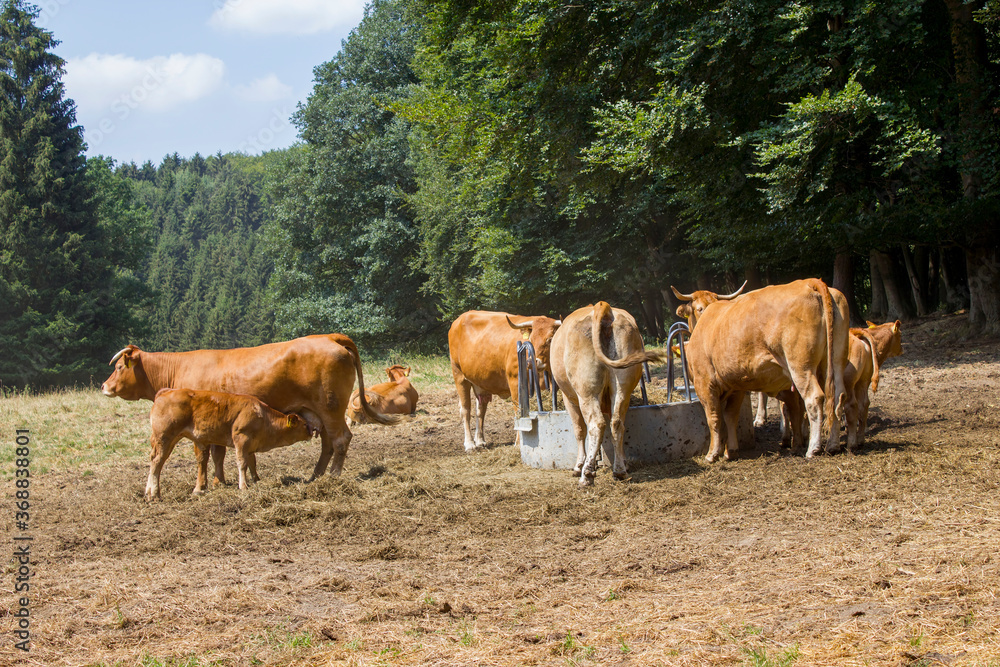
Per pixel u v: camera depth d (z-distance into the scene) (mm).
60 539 6777
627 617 4355
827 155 14938
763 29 15281
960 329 18406
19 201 37219
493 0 19703
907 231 16859
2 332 36406
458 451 11094
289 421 8680
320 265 40250
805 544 5324
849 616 3986
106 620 4754
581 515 6723
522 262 26641
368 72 38188
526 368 9570
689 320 10594
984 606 3887
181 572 5734
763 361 7734
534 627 4320
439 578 5359
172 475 9961
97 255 39844
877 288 25625
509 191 21891
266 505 7594
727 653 3689
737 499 6645
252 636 4422
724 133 15898
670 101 15102
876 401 12078
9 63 39250
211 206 157750
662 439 8523
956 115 16625
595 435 7625
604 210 25125
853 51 15453
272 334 100375
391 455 11039
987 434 8414
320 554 6129
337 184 37312
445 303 34656
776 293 7688
